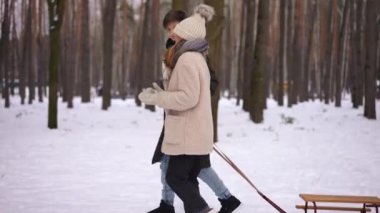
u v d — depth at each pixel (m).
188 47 5.43
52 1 19.28
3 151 13.48
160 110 33.84
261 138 17.64
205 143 5.44
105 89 32.75
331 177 10.17
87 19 38.69
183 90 5.24
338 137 18.08
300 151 14.30
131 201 7.48
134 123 23.86
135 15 56.94
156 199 7.67
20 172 10.18
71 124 22.56
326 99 39.56
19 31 45.69
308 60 42.88
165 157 6.11
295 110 32.47
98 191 8.28
